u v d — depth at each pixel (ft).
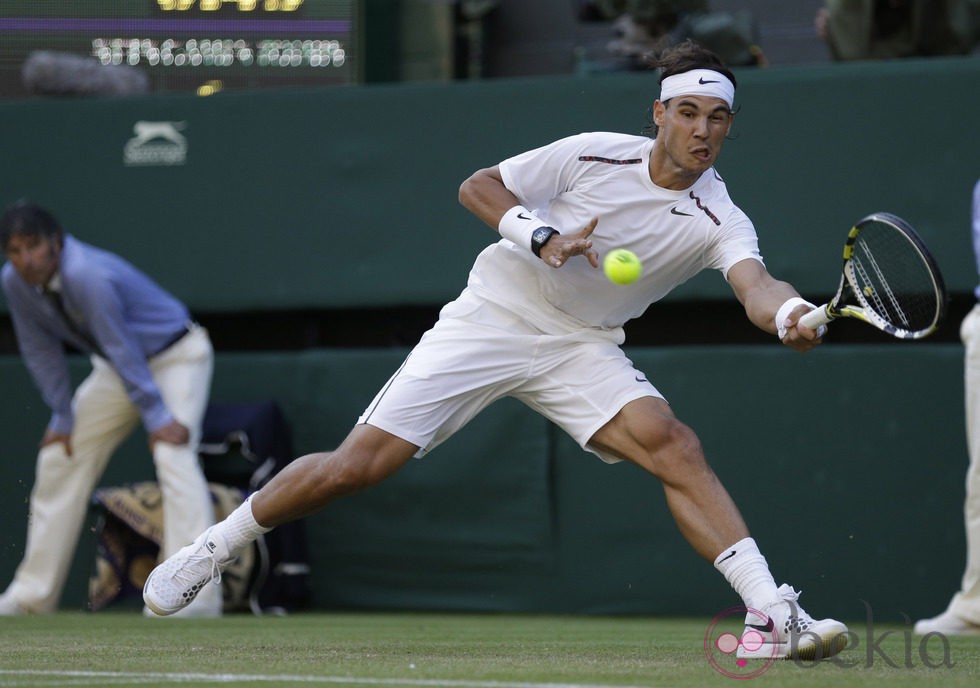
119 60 93.04
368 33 92.17
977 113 73.51
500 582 78.07
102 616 74.28
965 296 74.43
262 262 83.71
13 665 39.09
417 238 81.30
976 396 63.00
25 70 90.94
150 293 75.92
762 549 74.59
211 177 84.58
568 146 44.16
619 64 85.71
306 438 81.76
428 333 45.80
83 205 86.33
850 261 38.04
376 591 80.02
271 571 77.51
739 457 75.36
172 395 75.56
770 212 76.07
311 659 41.32
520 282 45.19
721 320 80.38
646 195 43.65
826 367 74.49
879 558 73.31
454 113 80.89
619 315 45.75
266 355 82.99
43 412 84.17
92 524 79.92
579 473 77.30
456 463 78.69
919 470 73.10
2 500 84.33
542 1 96.48
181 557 44.86
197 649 45.73
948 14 79.00
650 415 43.60
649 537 76.02
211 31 92.38
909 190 74.33
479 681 33.83
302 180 83.30
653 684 33.19
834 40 81.61
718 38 83.15
